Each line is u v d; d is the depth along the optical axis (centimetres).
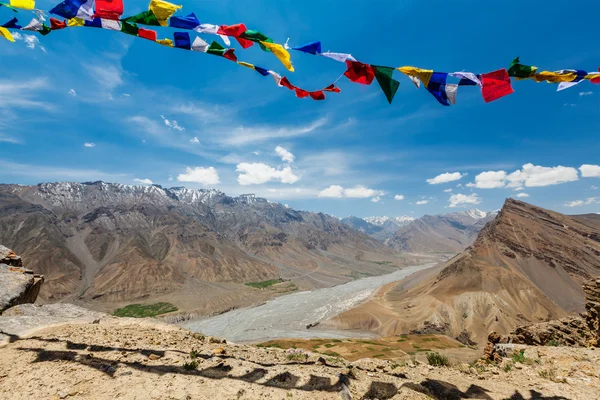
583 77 549
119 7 530
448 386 712
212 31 558
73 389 568
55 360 684
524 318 13450
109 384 598
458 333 12700
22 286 1273
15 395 534
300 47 552
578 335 1870
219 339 1176
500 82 529
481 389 704
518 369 877
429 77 534
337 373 743
